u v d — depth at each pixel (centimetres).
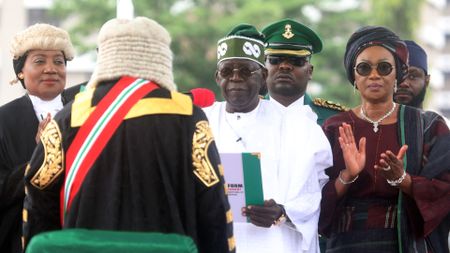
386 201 799
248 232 764
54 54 804
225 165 732
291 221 757
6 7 4372
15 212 764
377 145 806
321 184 800
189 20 3406
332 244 812
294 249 771
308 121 789
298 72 909
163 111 617
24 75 807
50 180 623
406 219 795
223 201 620
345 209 806
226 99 776
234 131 780
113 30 633
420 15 3897
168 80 636
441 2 6562
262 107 791
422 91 936
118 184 605
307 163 771
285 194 768
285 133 784
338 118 828
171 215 607
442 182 791
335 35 3750
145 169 608
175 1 3391
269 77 913
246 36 770
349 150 786
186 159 616
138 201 605
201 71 3322
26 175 629
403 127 808
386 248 793
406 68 821
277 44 905
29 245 589
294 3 3622
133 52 630
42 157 624
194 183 617
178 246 586
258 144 777
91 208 606
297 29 910
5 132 786
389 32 812
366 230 798
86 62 3584
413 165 798
